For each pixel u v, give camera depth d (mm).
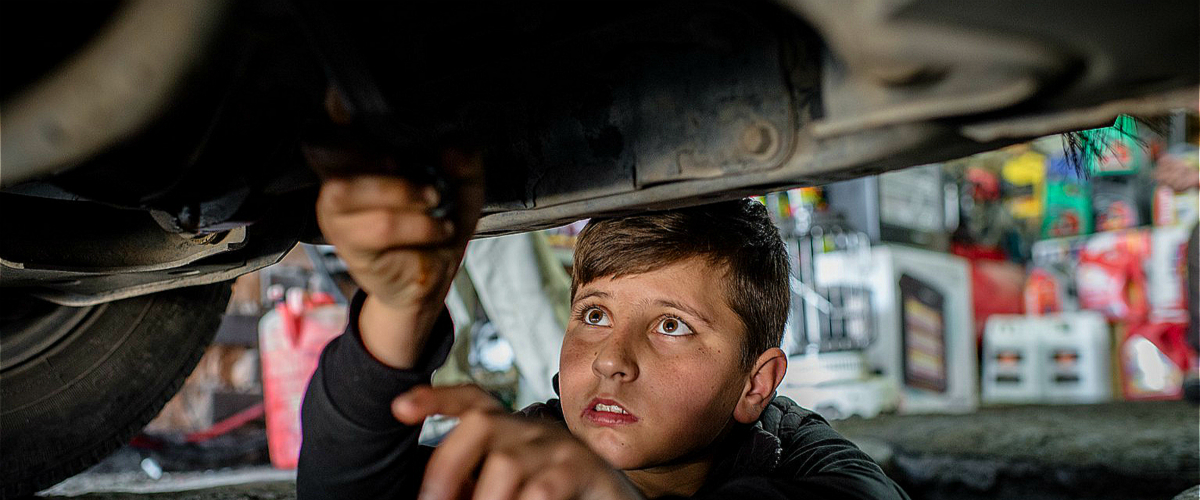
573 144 815
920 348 4293
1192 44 508
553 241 3252
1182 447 2697
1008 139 648
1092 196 5809
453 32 793
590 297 900
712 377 870
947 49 497
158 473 2738
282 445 2865
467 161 563
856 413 3785
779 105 668
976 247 5613
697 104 725
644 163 766
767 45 674
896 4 483
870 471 860
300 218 1000
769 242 968
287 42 648
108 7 603
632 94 773
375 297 608
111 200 742
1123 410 4035
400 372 654
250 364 3883
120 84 523
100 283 1248
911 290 4281
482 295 2490
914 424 3420
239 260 1101
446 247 576
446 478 566
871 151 623
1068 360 5203
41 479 1433
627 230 883
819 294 3896
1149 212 5609
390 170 531
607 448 839
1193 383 4332
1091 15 483
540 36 789
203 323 1586
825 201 4352
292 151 751
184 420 3672
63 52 616
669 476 947
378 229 533
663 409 845
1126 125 1003
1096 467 2414
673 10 721
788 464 926
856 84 598
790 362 3793
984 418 3652
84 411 1454
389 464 685
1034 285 5711
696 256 875
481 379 3324
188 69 523
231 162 740
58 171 589
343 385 664
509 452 565
